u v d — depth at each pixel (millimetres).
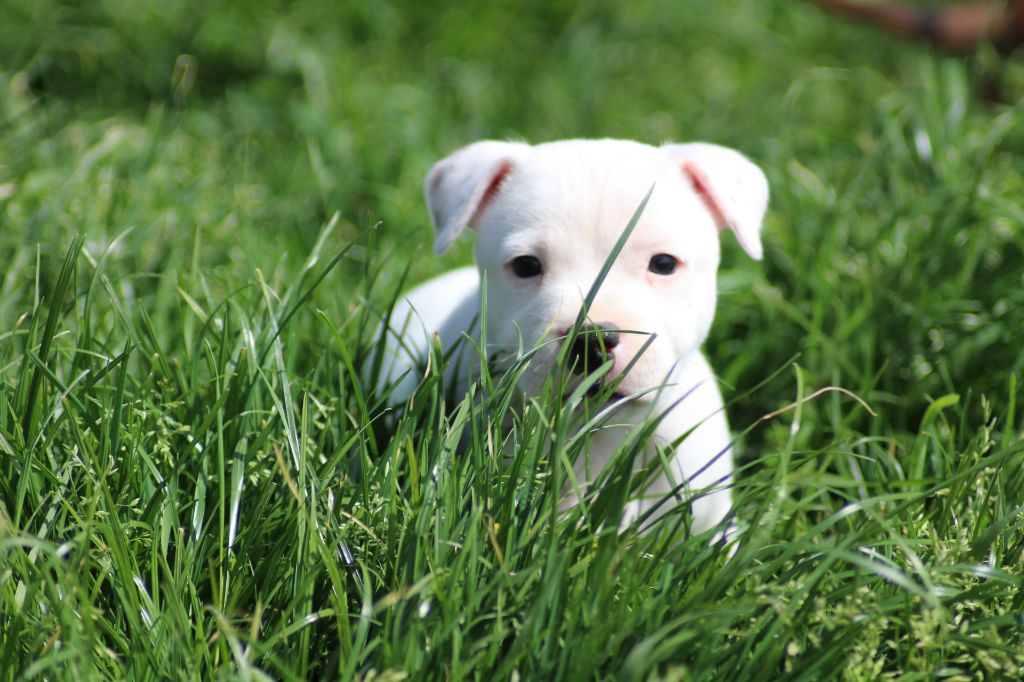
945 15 7930
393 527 3209
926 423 4062
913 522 3553
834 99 8891
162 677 3020
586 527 3215
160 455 3684
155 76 8633
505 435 4043
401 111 8125
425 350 4781
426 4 9469
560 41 9422
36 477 3443
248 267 5164
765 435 4953
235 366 4023
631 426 3693
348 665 2854
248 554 3350
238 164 6855
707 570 3115
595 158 4109
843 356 4922
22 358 3750
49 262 5113
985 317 5086
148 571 3396
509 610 2965
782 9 10016
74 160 6082
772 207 6172
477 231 4340
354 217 6961
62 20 8844
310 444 3768
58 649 2941
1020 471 3707
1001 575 3113
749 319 5520
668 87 9156
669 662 2922
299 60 8461
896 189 5809
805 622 3041
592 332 3588
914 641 3096
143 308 4062
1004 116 6113
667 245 3932
